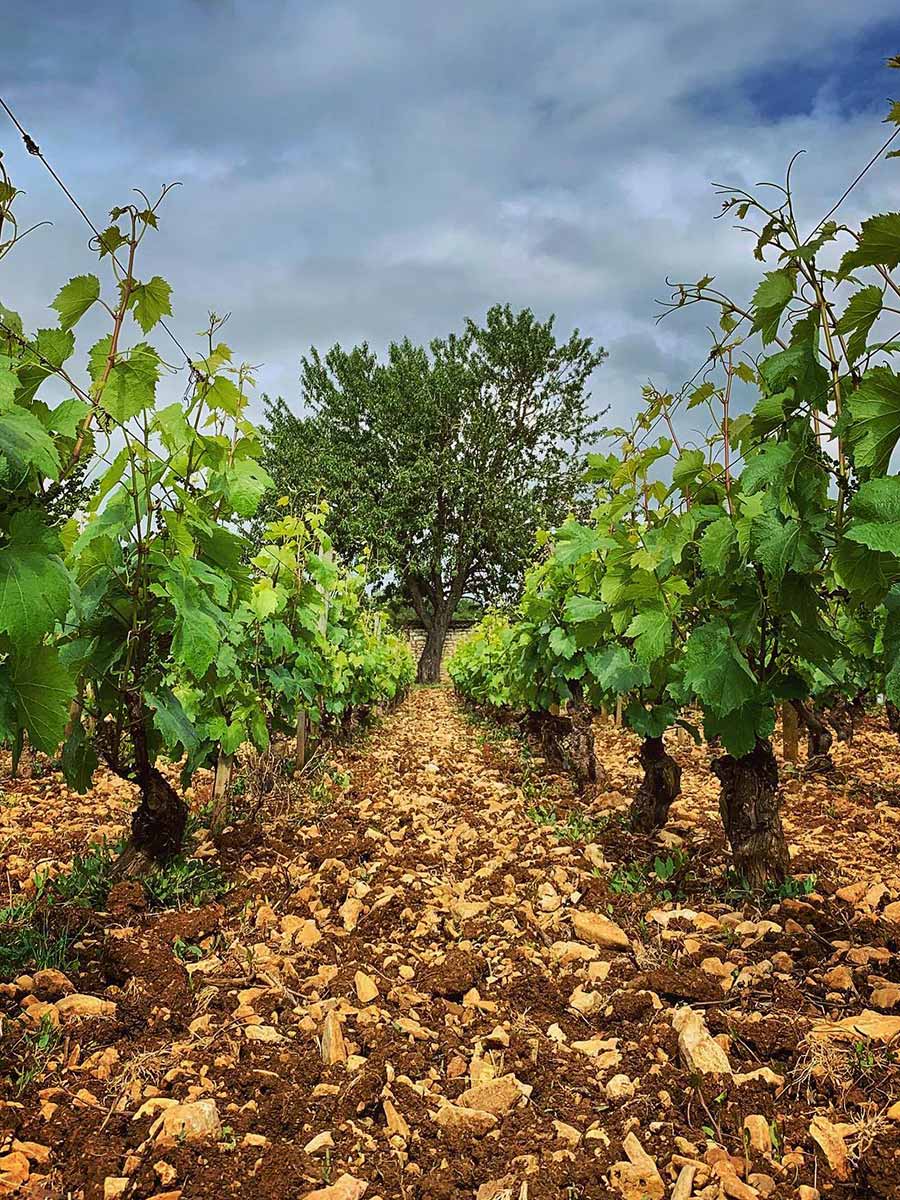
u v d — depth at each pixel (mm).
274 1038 2588
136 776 3768
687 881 4059
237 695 4664
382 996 2934
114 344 2924
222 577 3824
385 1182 1957
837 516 2803
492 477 28344
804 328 2891
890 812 5203
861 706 7535
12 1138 1997
